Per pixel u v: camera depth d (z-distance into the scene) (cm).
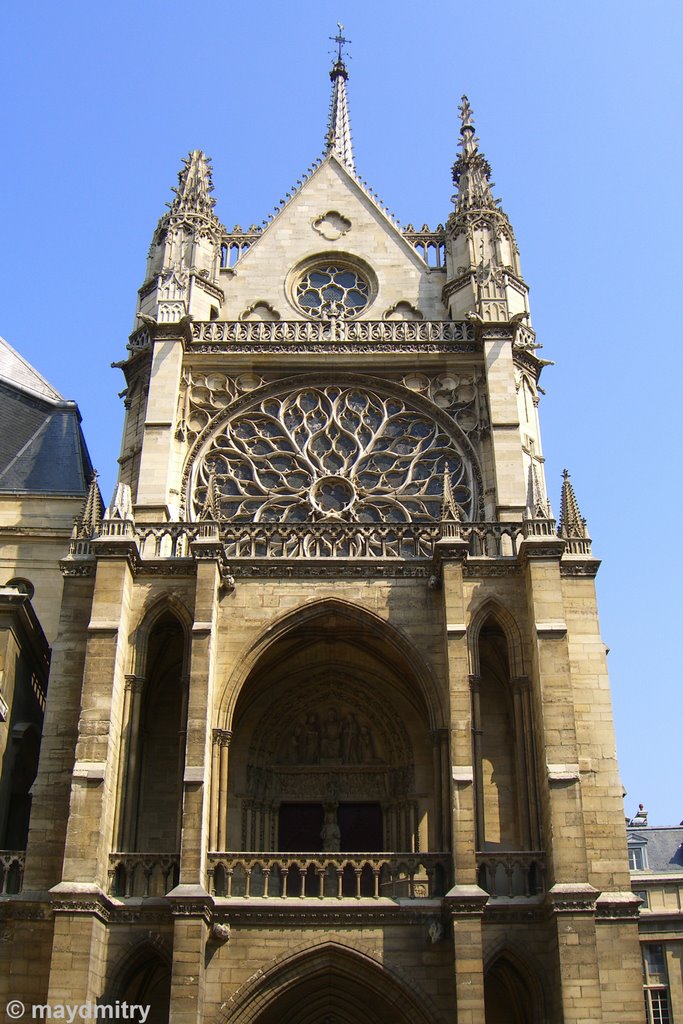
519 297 4956
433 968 3105
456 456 4466
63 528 4441
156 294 4812
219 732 3434
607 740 3491
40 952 3155
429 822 3722
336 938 3141
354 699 3962
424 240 5219
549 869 3178
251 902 3172
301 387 4634
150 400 4400
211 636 3447
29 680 3922
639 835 6662
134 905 3130
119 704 3438
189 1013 2927
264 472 4434
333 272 5116
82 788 3203
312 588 3656
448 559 3588
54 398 5462
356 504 4344
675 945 5894
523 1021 3269
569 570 3762
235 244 5222
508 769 3756
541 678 3400
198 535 3650
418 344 4641
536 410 4700
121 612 3506
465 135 5447
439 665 3541
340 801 3834
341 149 6103
